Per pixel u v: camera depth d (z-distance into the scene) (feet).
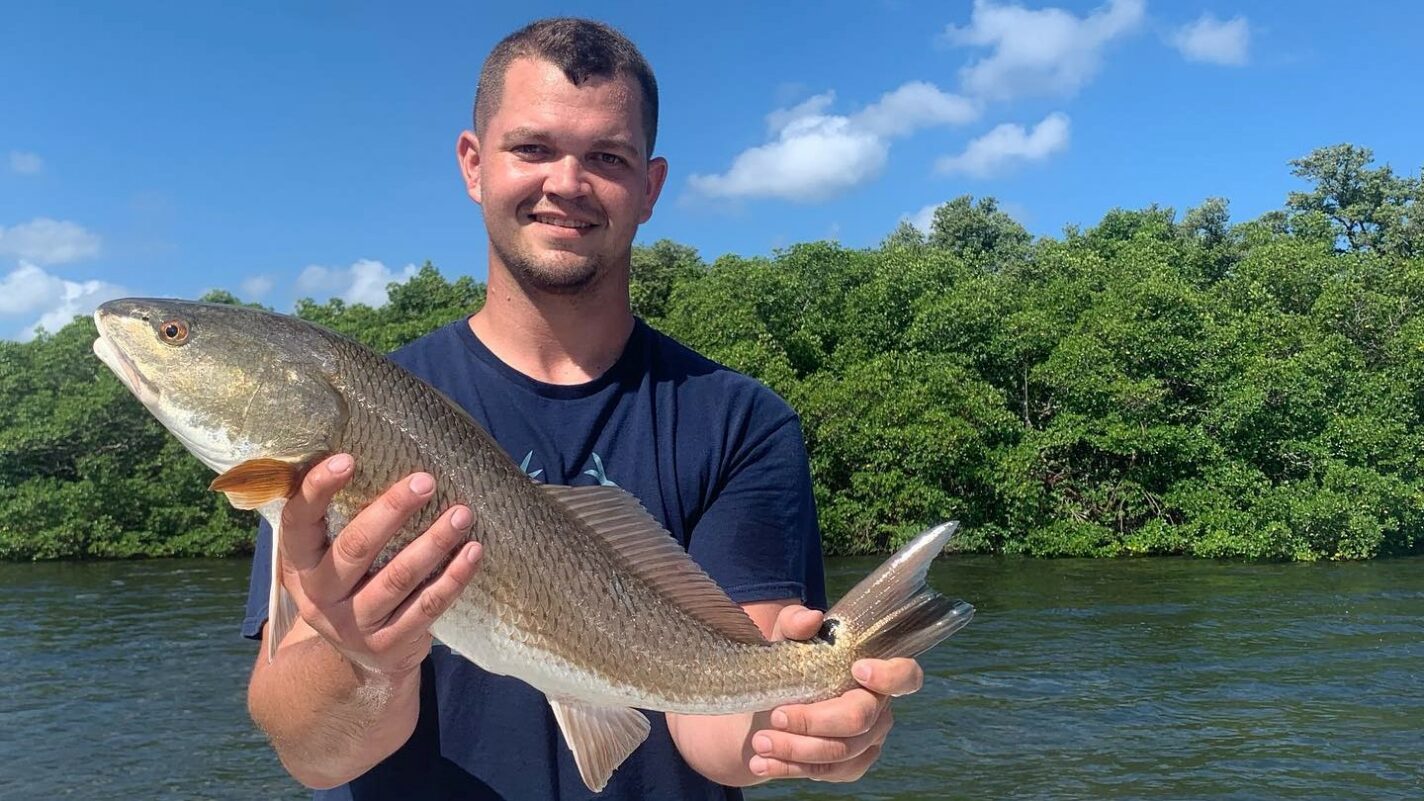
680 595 2.86
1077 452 27.32
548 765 2.75
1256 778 9.05
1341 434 24.91
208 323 2.61
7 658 14.32
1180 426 25.90
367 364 2.67
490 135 2.95
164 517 29.09
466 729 2.76
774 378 27.37
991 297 30.30
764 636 2.87
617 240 2.95
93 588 21.59
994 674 12.62
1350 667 12.69
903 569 2.87
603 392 3.03
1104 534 24.98
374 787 2.73
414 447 2.62
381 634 2.31
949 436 25.08
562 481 2.93
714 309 31.19
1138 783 8.98
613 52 2.96
